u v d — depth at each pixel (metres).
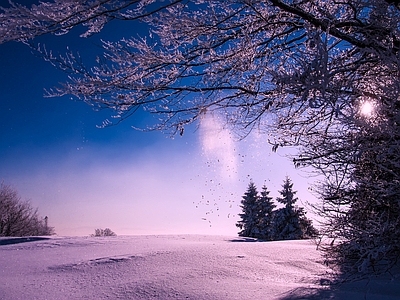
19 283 4.61
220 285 4.09
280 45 4.44
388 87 3.21
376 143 3.40
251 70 4.39
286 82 2.85
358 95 3.32
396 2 3.68
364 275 4.17
